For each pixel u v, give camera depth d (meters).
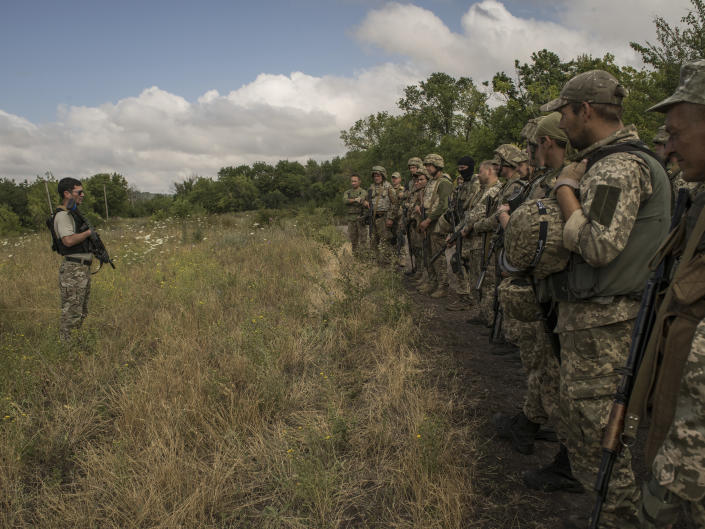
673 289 1.25
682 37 13.91
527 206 1.94
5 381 3.61
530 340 2.79
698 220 1.24
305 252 9.52
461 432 3.03
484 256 4.71
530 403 2.78
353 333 4.77
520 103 21.92
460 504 2.31
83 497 2.43
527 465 2.75
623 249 1.72
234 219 19.12
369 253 7.93
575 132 1.94
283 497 2.46
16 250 10.88
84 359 4.02
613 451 1.41
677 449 1.11
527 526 2.24
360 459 2.77
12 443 2.80
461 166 5.88
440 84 35.84
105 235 13.60
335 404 3.29
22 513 2.35
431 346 4.63
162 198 56.44
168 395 3.37
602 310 1.80
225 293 6.27
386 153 36.88
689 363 1.11
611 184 1.69
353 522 2.30
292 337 4.44
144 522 2.26
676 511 1.16
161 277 7.12
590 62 20.59
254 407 3.16
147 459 2.64
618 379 1.80
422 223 7.03
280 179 86.56
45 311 5.56
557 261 1.87
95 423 3.18
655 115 15.53
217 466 2.62
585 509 2.35
